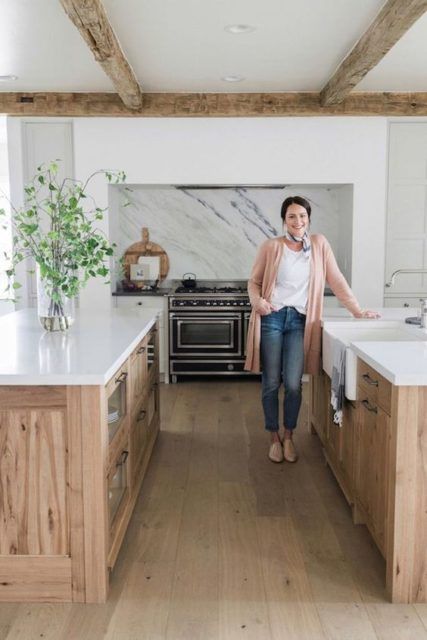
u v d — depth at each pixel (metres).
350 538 2.79
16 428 2.21
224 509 3.10
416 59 4.36
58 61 4.38
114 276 6.01
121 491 2.80
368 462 2.64
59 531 2.24
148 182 5.62
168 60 4.32
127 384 2.82
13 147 5.59
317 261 3.63
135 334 3.08
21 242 5.56
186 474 3.57
